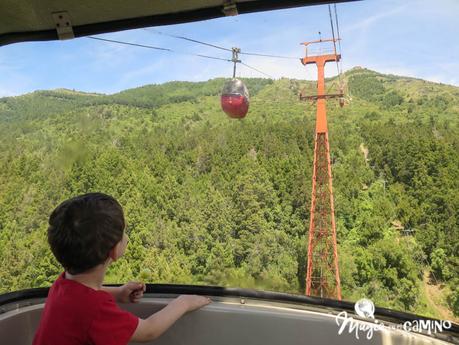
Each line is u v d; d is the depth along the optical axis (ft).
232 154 232.32
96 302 4.64
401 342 5.38
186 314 6.19
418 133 205.98
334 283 143.54
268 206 211.00
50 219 4.87
